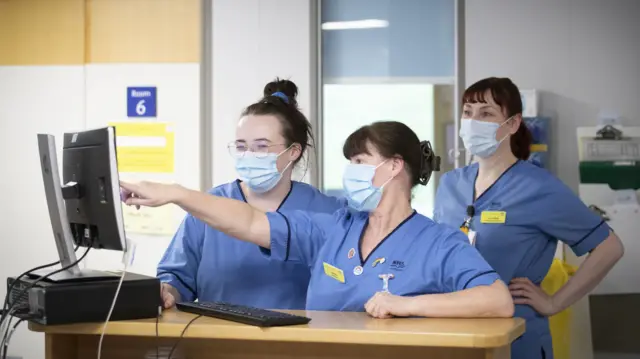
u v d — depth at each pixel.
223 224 2.37
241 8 4.25
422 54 4.21
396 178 2.32
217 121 4.28
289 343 2.04
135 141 4.31
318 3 4.27
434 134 4.21
